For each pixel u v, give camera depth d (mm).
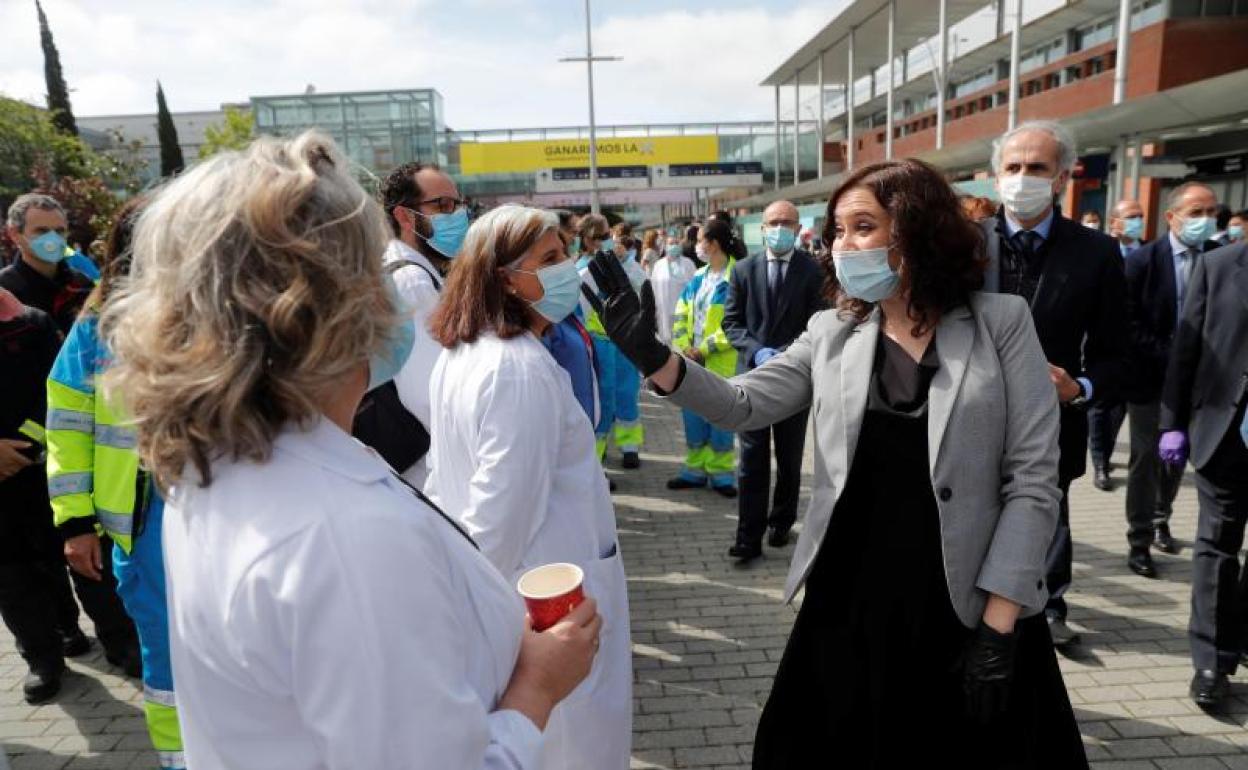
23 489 3314
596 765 2059
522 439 1899
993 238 2980
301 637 768
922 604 1865
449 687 832
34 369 3305
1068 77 23906
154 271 840
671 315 8086
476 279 2078
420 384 2619
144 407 819
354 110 32625
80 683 3527
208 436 812
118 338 847
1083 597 3959
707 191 44156
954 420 1784
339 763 765
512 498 1882
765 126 44094
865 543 1938
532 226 2051
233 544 809
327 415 917
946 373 1819
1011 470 1805
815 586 2033
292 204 825
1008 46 27797
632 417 6781
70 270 3908
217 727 848
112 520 2393
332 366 835
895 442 1898
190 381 791
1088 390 2809
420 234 3283
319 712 772
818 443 1996
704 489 6152
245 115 31672
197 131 57219
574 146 42469
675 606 4117
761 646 3668
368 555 796
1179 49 19312
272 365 813
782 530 4875
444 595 855
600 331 6223
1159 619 3705
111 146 27172
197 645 841
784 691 2055
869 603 1919
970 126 30250
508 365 1956
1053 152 2814
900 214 1832
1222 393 2895
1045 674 1894
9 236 3750
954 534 1768
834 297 2119
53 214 3693
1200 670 2984
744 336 4766
